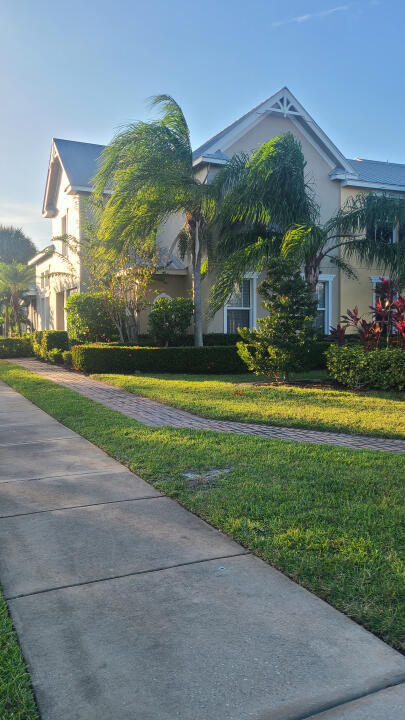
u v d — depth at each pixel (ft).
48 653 8.57
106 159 52.34
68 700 7.56
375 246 54.60
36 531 13.41
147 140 51.21
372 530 13.01
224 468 18.43
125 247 54.03
